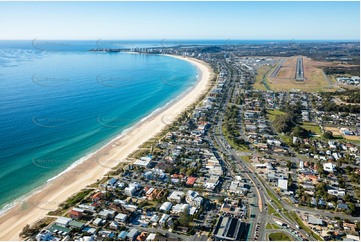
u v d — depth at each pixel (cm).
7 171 13188
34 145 15788
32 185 12256
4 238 9131
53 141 16425
